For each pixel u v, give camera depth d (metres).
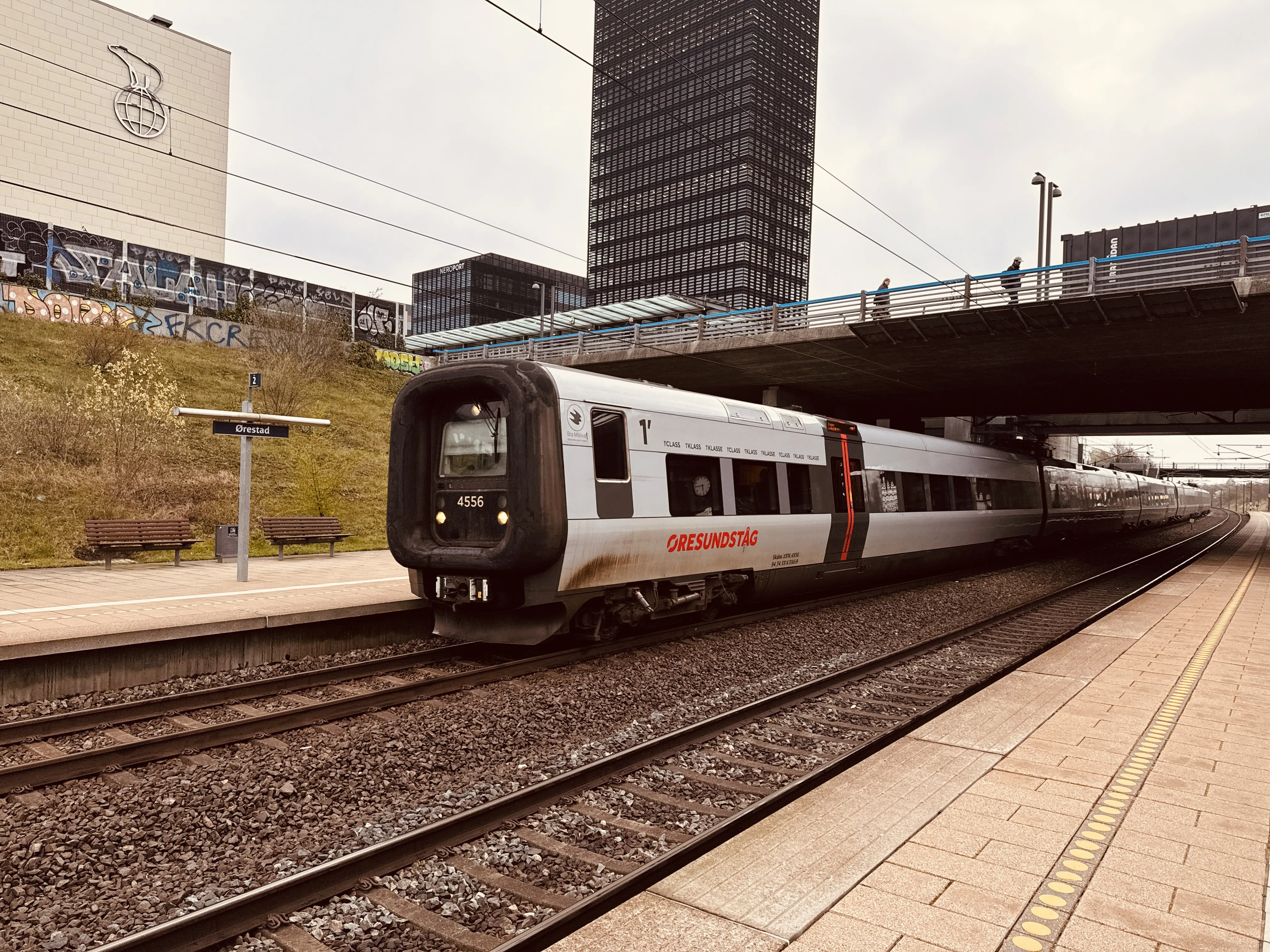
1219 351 20.52
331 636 9.39
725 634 10.52
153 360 24.67
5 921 3.61
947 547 17.22
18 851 4.25
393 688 7.26
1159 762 5.22
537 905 3.81
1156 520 45.69
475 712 6.85
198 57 69.69
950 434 38.09
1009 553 21.22
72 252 38.56
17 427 17.78
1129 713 6.41
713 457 10.71
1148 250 26.83
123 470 17.92
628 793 5.24
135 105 66.06
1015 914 3.29
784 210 99.31
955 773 5.03
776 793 4.64
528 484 8.36
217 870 4.14
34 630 7.74
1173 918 3.25
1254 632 10.31
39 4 61.19
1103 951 3.01
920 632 11.58
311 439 24.27
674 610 10.36
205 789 5.12
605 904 3.50
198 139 70.12
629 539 9.22
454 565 8.89
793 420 12.62
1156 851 3.89
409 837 4.15
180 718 6.74
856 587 15.55
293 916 3.62
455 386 9.13
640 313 37.47
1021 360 22.55
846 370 25.59
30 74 61.09
